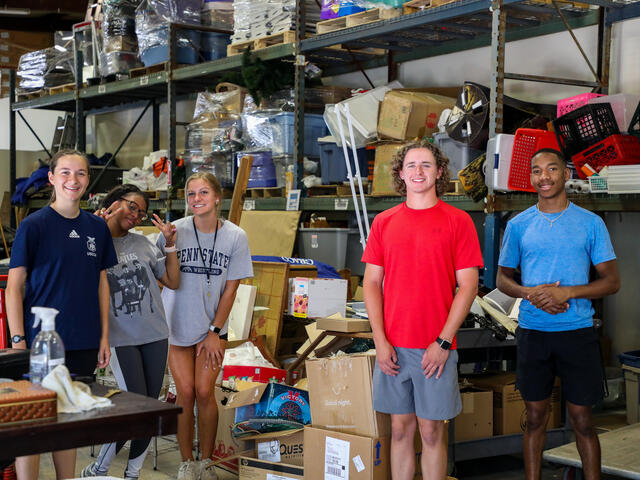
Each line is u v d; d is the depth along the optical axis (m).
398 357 3.44
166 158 9.06
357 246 7.82
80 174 3.37
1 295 4.08
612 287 3.57
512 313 4.86
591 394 3.57
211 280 4.23
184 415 4.22
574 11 6.32
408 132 6.19
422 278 3.38
